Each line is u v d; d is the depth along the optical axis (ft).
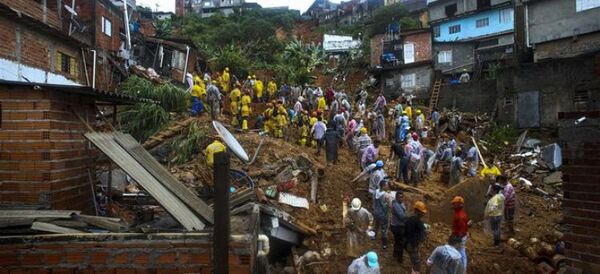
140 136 46.55
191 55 100.78
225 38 143.95
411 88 114.52
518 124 78.64
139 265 13.16
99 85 63.26
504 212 36.29
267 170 40.73
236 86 56.95
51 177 16.78
